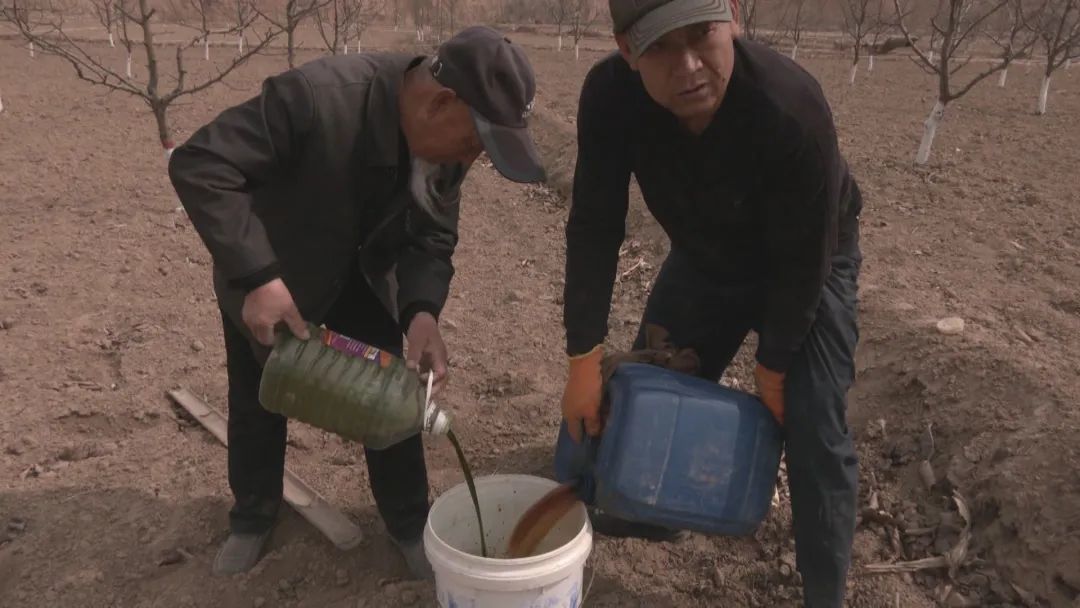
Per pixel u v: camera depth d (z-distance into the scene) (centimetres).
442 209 236
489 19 4438
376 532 303
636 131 209
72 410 372
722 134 196
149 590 277
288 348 209
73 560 289
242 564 282
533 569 196
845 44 2603
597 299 228
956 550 276
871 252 522
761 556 288
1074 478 267
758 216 218
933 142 896
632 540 294
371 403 205
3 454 345
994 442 300
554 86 1466
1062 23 1111
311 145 211
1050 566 257
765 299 248
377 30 3494
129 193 696
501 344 446
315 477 334
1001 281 470
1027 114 1134
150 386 396
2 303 476
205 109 1109
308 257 227
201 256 562
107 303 484
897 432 334
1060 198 645
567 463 249
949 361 342
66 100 1143
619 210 226
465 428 368
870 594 269
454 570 198
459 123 205
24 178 737
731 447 217
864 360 376
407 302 241
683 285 261
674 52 177
